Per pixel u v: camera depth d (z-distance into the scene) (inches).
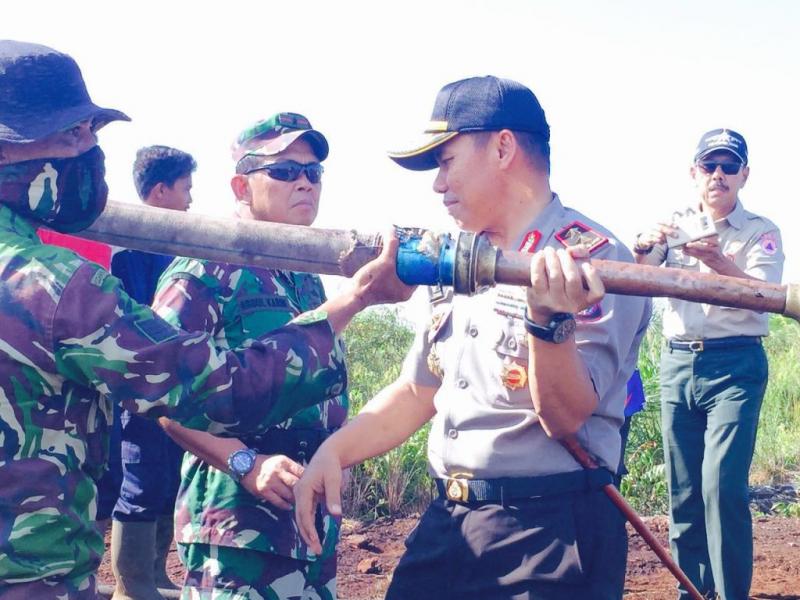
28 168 87.8
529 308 98.1
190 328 127.1
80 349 84.4
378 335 464.1
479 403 114.4
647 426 344.8
